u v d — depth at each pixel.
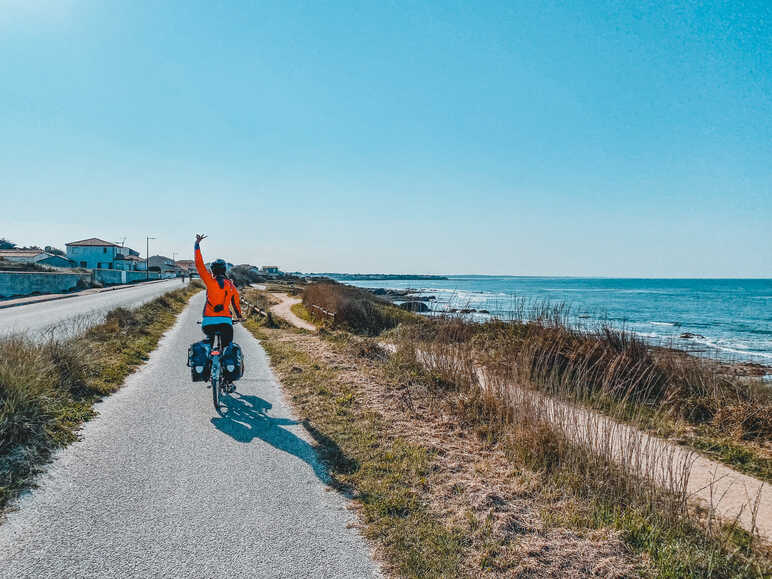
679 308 62.38
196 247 6.31
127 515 3.48
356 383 7.95
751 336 32.59
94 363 7.74
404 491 4.06
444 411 6.69
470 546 3.31
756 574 3.36
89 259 86.12
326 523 3.50
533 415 5.76
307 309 26.77
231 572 2.88
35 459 4.28
